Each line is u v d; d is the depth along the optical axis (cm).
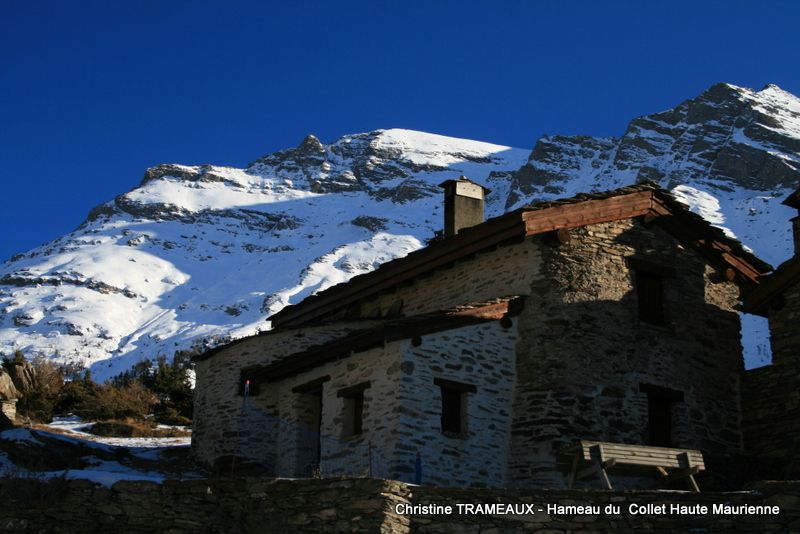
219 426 2305
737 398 2103
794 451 1948
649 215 2095
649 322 2053
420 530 1315
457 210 2452
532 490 1327
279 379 2202
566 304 1942
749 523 1261
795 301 2011
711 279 2161
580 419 1869
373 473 1770
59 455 2067
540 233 1980
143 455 2344
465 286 2109
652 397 1995
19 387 3378
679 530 1283
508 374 1925
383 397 1812
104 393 3500
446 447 1797
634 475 1564
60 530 1448
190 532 1428
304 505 1377
